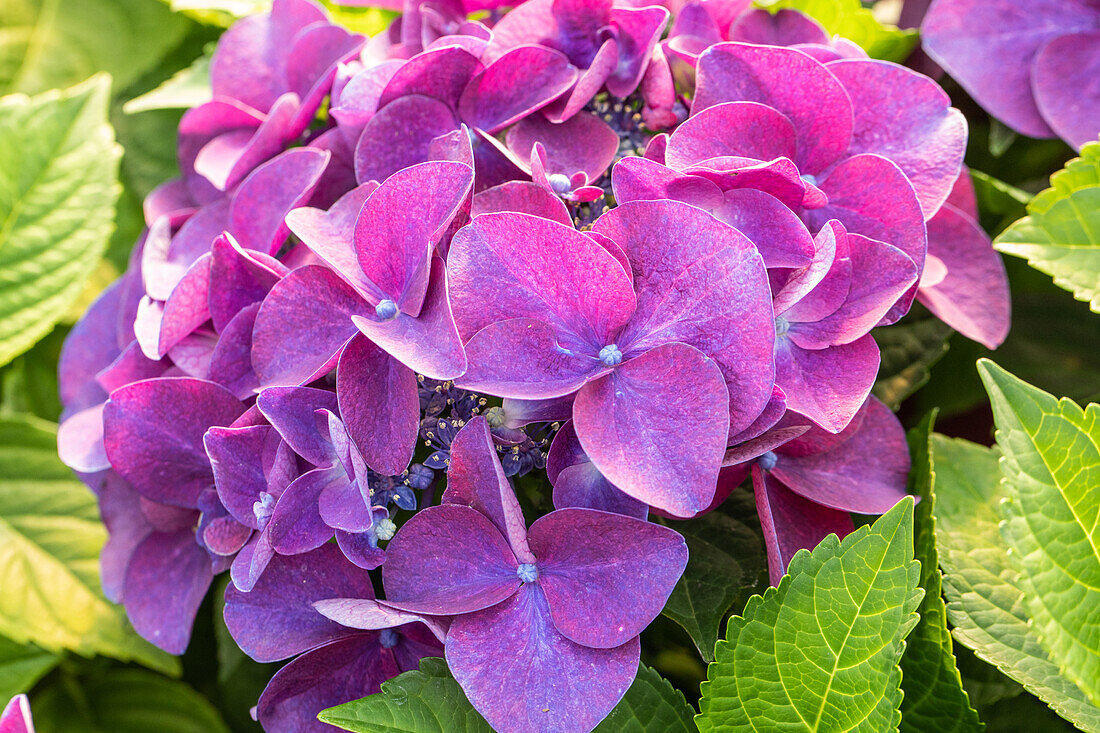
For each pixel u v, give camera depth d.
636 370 0.34
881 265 0.35
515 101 0.37
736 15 0.39
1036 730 0.41
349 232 0.36
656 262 0.34
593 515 0.33
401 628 0.35
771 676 0.34
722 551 0.36
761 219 0.34
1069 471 0.34
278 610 0.35
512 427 0.34
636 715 0.35
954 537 0.39
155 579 0.38
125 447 0.36
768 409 0.33
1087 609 0.33
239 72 0.41
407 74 0.36
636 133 0.38
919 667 0.36
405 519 0.37
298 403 0.34
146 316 0.37
